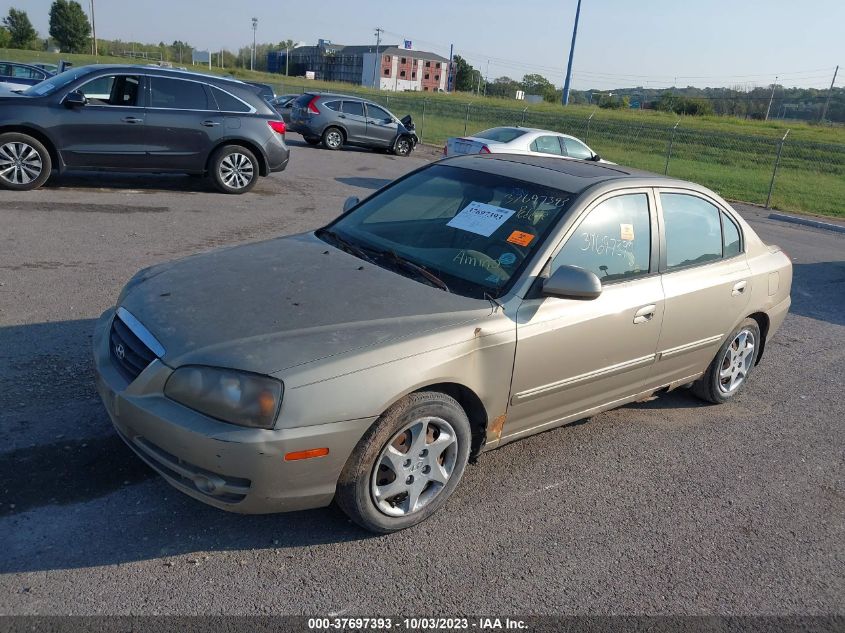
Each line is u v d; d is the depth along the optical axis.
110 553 3.04
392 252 4.01
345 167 17.31
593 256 4.00
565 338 3.78
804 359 6.59
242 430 2.86
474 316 3.46
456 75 119.31
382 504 3.28
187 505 3.41
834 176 27.36
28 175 9.92
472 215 4.14
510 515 3.68
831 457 4.73
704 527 3.77
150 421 2.97
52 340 5.04
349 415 2.99
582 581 3.23
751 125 43.84
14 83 22.47
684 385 5.12
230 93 11.19
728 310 4.88
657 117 46.47
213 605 2.82
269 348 3.00
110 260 7.12
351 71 115.50
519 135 15.71
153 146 10.62
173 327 3.16
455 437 3.45
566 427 4.77
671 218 4.53
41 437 3.79
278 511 3.06
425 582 3.10
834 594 3.34
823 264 11.09
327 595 2.95
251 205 10.73
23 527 3.12
